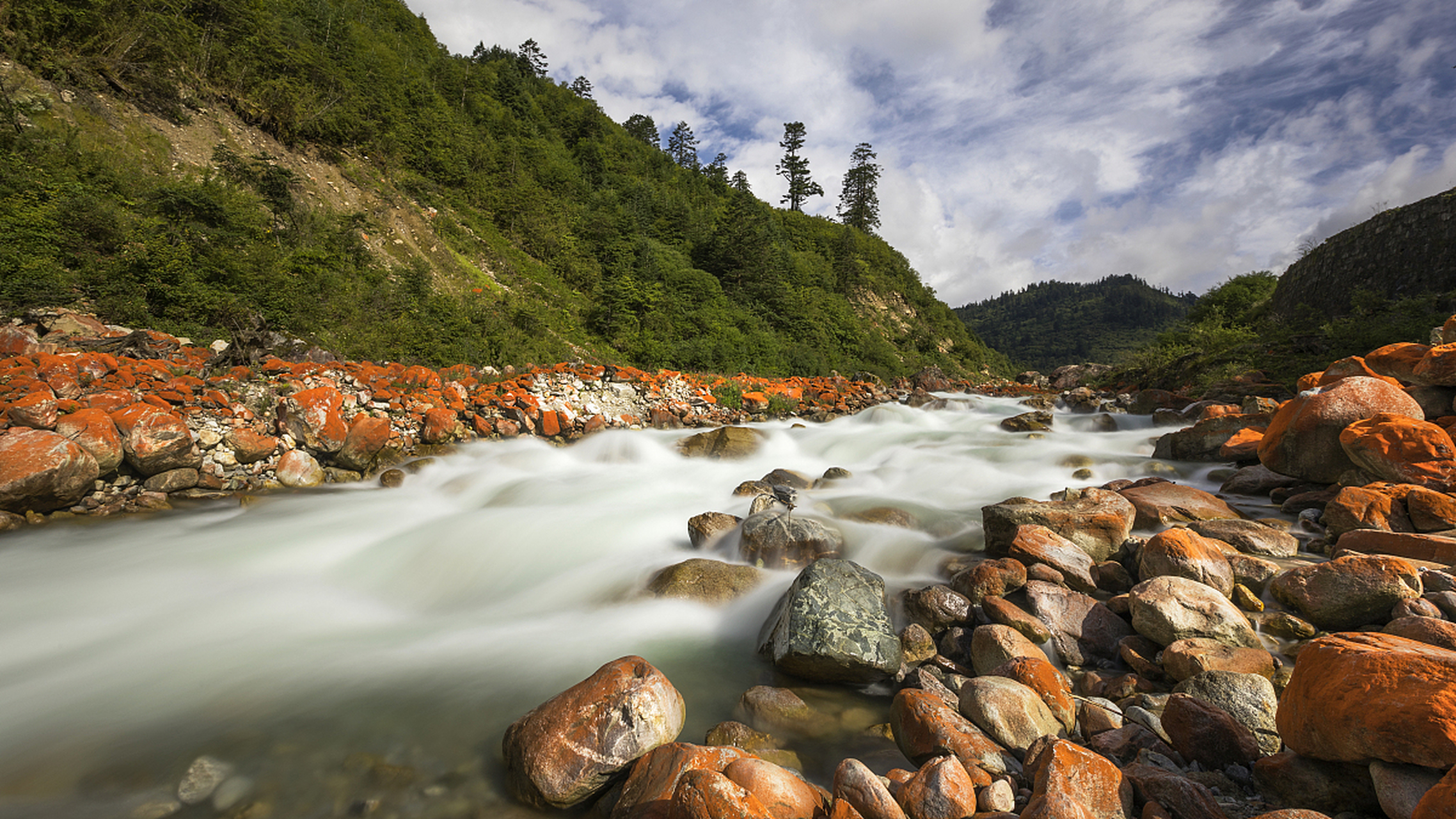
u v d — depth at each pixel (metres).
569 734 2.88
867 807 2.43
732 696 3.83
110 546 6.98
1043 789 2.38
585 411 14.73
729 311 37.62
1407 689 2.05
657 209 51.69
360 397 11.34
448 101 44.72
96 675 4.28
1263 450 6.17
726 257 44.66
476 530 7.03
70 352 9.55
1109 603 4.10
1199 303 28.72
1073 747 2.52
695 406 17.56
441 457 11.09
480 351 18.16
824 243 68.88
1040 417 13.70
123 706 3.88
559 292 30.36
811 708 3.60
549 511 7.70
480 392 13.29
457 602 5.70
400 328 16.77
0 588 5.85
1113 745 2.89
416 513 8.51
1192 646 3.38
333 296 16.88
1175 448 8.39
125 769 3.26
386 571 6.41
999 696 3.08
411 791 3.00
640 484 9.43
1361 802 2.23
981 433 12.95
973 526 6.04
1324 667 2.37
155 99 18.83
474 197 33.31
